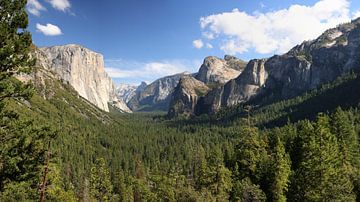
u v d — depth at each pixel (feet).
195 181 319.47
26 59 70.79
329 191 165.68
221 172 222.69
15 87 68.28
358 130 292.20
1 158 65.10
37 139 69.56
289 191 190.70
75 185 385.70
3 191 67.10
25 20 70.08
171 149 648.79
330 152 181.68
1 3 67.46
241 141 228.22
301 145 214.69
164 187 306.35
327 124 231.91
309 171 174.50
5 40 67.62
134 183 402.93
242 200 187.93
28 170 68.23
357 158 223.51
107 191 268.21
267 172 201.77
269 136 262.26
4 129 67.97
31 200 73.67
